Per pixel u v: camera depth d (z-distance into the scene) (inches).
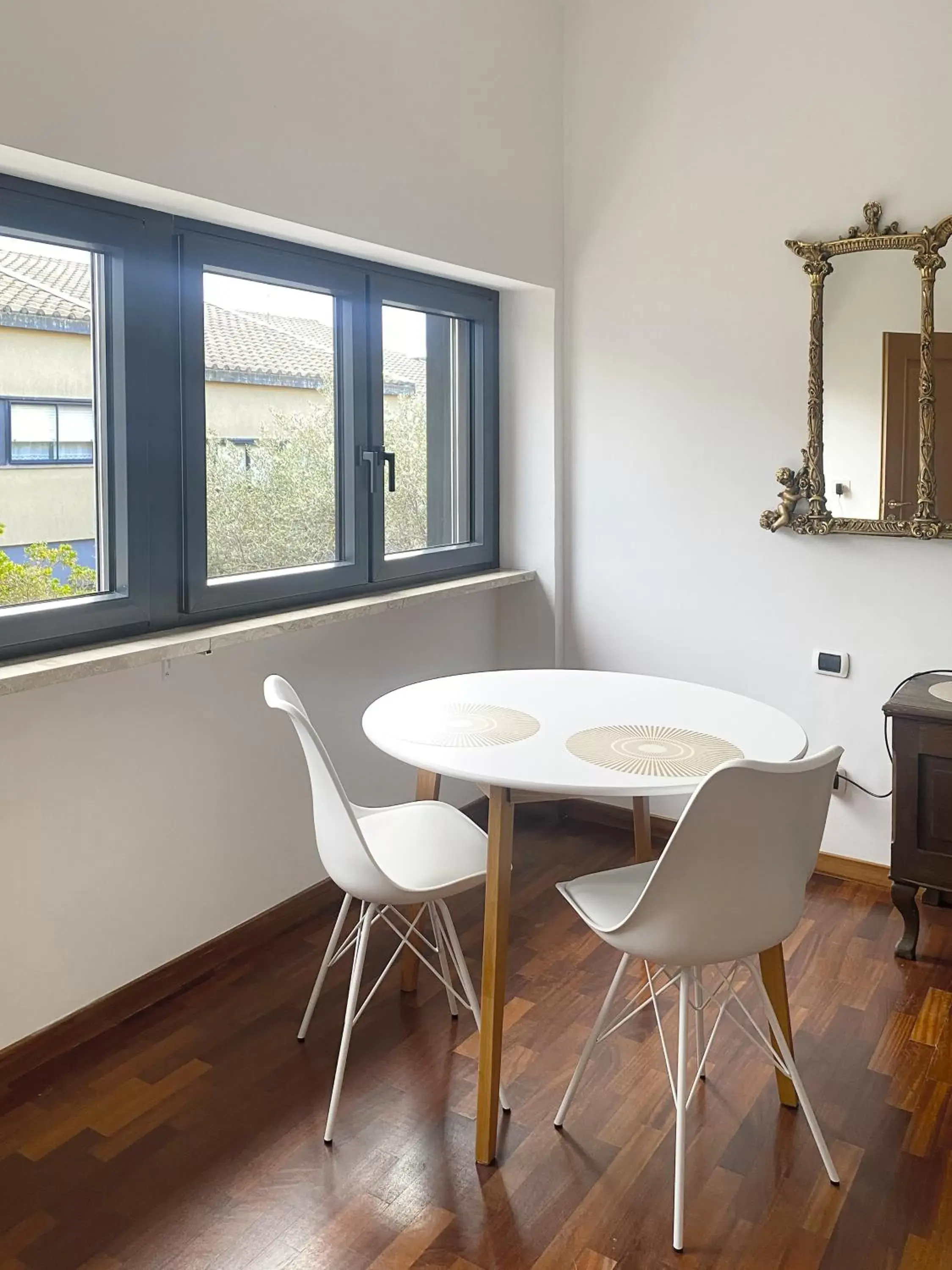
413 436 135.0
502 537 148.9
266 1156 78.2
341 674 120.3
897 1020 97.5
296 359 114.8
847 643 126.3
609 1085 87.3
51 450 90.4
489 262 127.3
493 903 77.0
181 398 98.8
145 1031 94.5
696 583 136.5
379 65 108.8
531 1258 68.6
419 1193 74.5
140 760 96.7
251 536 111.2
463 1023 96.8
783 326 126.0
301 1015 97.5
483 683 102.1
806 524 125.2
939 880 106.1
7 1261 67.9
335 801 77.9
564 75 137.5
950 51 112.4
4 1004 87.0
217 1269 67.4
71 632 90.2
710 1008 98.9
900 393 118.7
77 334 91.8
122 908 96.2
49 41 77.5
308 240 108.2
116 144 83.1
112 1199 73.5
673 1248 69.5
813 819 71.6
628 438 139.1
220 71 91.4
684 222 131.2
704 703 94.7
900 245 116.4
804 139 121.9
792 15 120.7
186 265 97.7
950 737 103.7
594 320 139.8
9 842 86.0
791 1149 79.5
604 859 136.1
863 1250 69.4
